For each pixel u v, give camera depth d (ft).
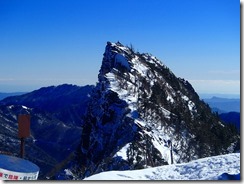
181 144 355.77
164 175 75.05
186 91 588.09
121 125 359.46
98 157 367.86
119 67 496.64
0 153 44.60
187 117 415.23
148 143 312.09
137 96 409.69
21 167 41.04
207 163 80.94
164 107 422.00
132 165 270.26
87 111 442.50
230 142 419.74
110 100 399.44
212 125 453.58
